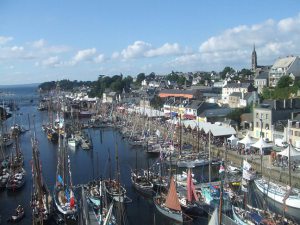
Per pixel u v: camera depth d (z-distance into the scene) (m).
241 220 59.00
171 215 64.25
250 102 162.88
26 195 80.81
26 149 135.12
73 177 93.44
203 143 115.31
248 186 77.50
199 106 164.75
